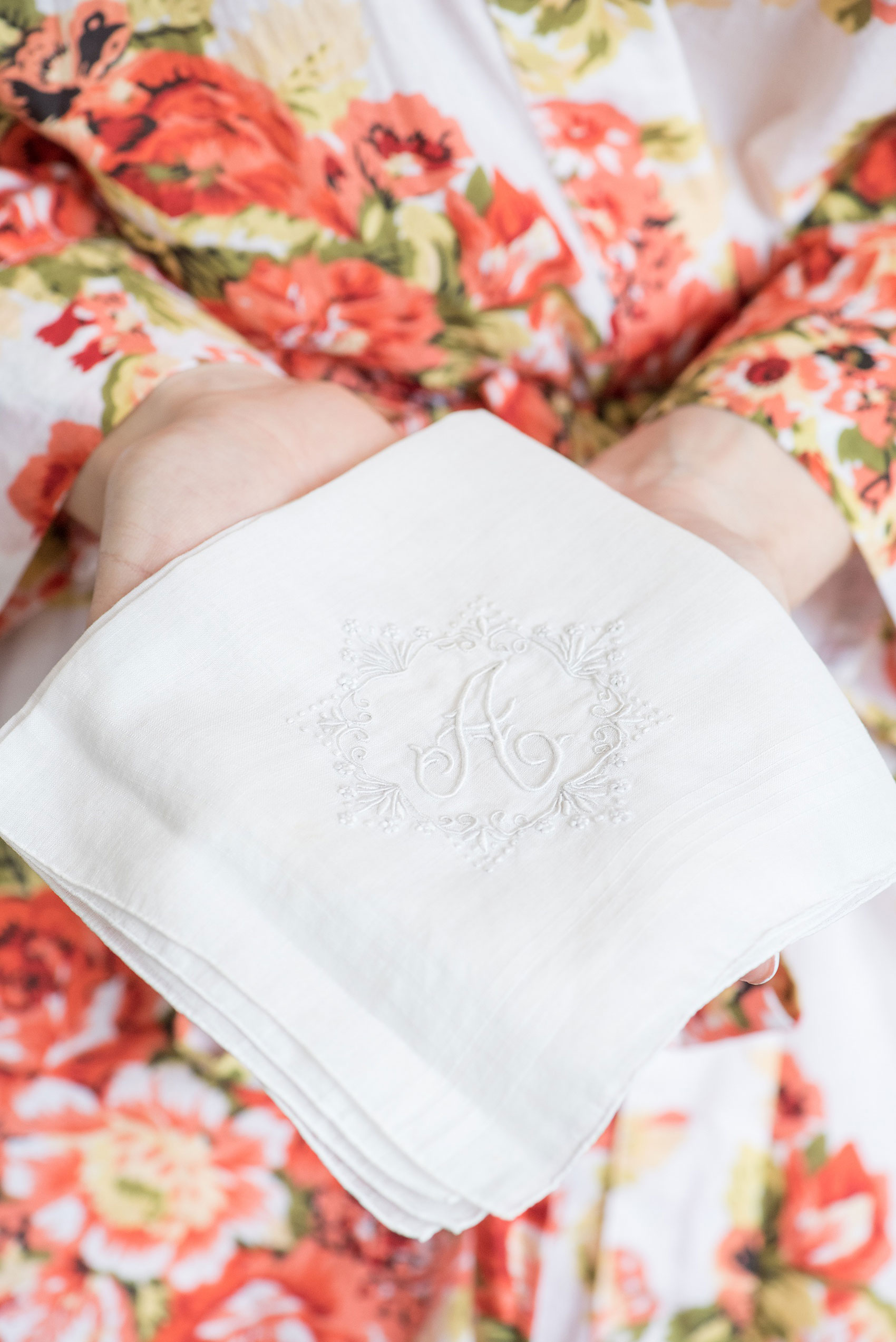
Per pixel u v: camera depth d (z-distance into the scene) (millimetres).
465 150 929
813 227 1022
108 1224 780
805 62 918
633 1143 793
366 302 1023
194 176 964
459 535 709
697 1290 747
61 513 1040
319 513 688
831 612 1001
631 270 1019
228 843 561
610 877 551
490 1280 750
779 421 865
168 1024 867
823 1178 780
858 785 600
